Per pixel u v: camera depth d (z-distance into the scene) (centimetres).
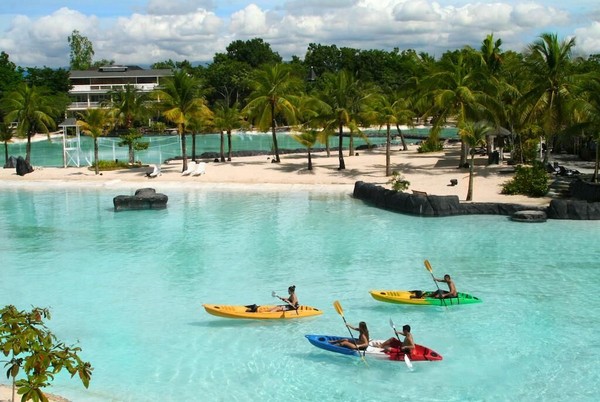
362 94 5278
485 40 5350
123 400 1487
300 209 3875
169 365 1680
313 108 5275
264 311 2003
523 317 2020
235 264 2680
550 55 4225
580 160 5478
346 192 4441
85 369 1099
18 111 5731
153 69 13775
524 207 3550
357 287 2352
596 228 3241
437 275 2489
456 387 1546
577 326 1941
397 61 14275
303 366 1669
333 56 14912
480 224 3394
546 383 1565
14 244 3050
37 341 1138
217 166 5612
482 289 2306
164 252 2888
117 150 8175
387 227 3353
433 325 1958
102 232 3306
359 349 1698
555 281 2391
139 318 2034
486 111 4447
